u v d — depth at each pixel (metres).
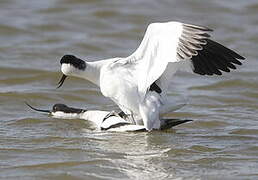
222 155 13.41
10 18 26.33
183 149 13.73
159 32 13.20
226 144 14.14
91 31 25.72
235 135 14.84
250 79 19.92
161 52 13.06
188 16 27.89
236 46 24.11
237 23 27.05
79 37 24.80
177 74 20.62
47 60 21.83
